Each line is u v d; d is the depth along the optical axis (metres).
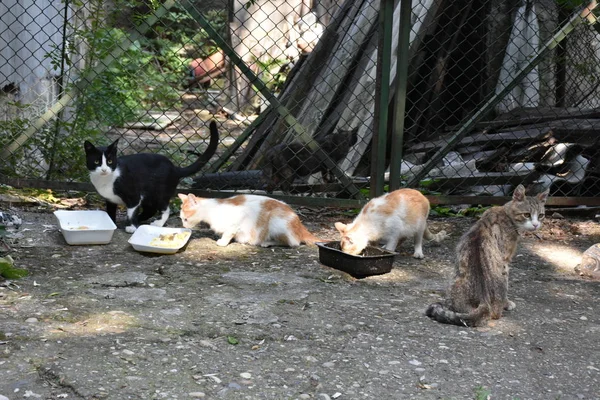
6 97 5.46
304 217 5.08
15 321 3.79
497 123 5.61
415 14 5.61
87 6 6.39
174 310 3.92
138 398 3.45
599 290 4.26
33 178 5.17
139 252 4.44
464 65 6.05
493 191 5.29
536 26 5.96
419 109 5.95
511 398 3.52
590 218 5.16
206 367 3.60
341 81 5.60
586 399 3.53
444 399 3.50
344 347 3.73
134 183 4.65
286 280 4.22
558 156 5.30
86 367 3.56
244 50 8.77
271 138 5.63
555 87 6.06
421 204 4.48
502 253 3.98
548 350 3.76
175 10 7.08
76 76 5.93
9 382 3.48
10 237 4.52
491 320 3.94
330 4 8.81
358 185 5.24
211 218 4.57
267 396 3.48
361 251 4.41
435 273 4.38
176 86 8.17
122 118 5.77
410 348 3.74
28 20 5.63
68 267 4.26
